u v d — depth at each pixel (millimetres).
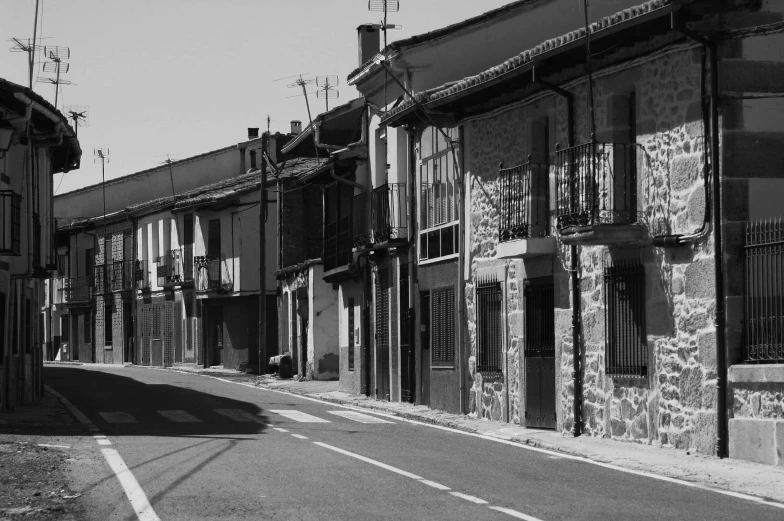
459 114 23688
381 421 21875
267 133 43719
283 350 43812
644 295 17141
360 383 31359
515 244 20156
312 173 34312
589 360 18625
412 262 26859
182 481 12414
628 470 14016
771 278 14734
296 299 41531
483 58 27094
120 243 60844
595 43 17266
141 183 63719
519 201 20797
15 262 24922
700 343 15703
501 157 21953
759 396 14562
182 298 53906
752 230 15156
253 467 13750
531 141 20781
